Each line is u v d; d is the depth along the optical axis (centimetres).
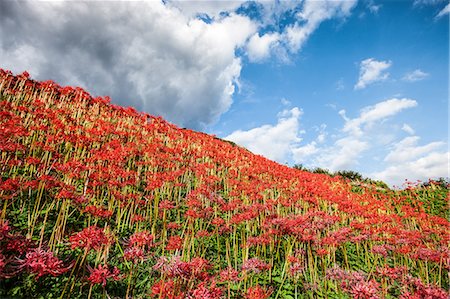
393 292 709
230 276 582
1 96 1051
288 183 1315
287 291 633
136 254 529
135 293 543
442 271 853
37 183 692
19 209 645
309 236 727
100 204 757
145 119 1442
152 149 1078
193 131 1800
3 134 705
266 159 1714
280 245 835
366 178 2308
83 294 493
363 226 915
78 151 909
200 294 458
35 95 1148
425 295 569
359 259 876
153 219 818
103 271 465
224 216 952
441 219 1143
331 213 1135
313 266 762
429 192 1791
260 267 618
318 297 634
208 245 773
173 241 593
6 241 461
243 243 753
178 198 970
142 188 963
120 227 732
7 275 413
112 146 1020
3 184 562
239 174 1300
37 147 847
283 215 963
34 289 466
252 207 857
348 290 587
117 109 1409
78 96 1330
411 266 867
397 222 1122
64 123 1006
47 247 549
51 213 673
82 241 493
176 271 486
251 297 539
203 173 1071
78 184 822
